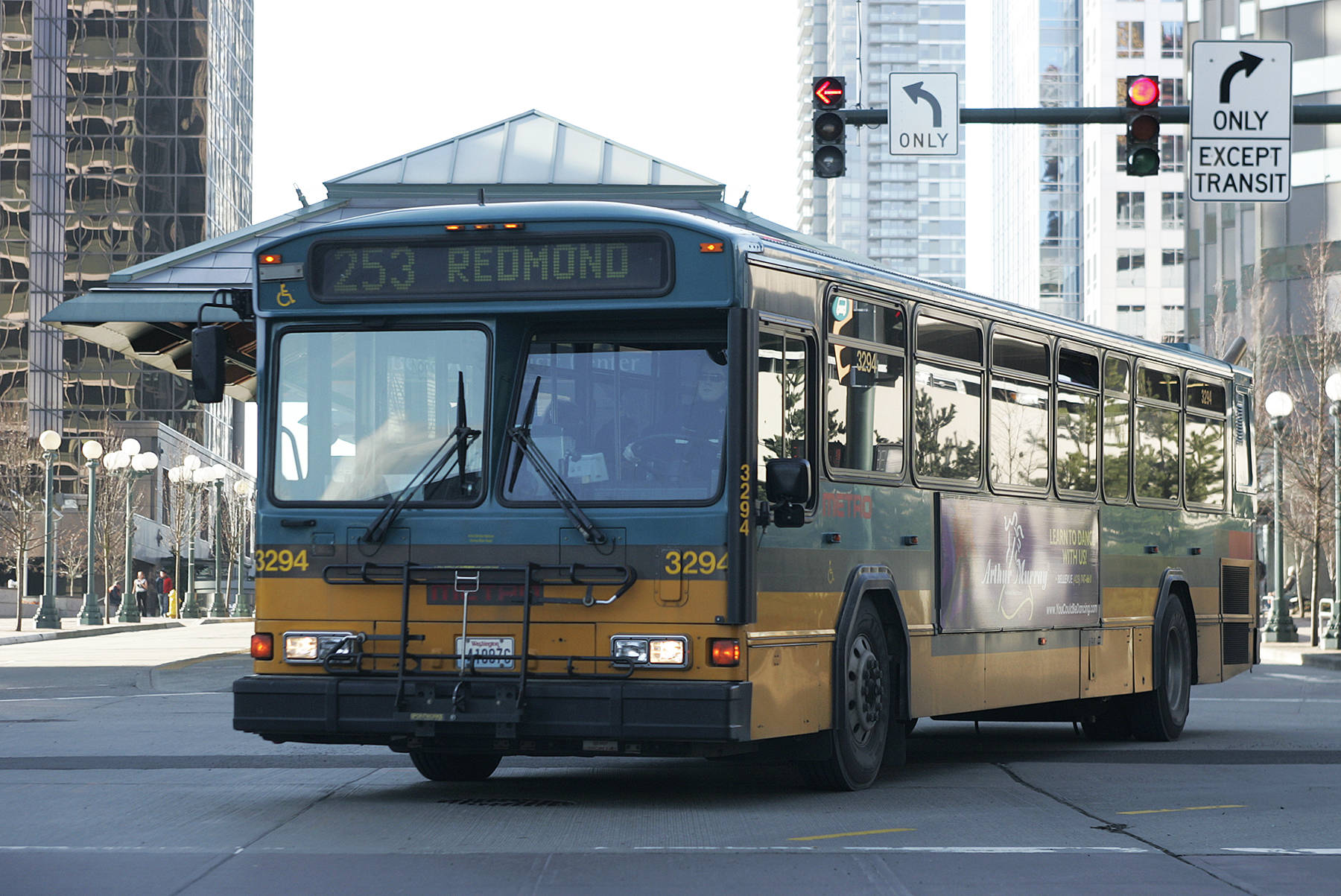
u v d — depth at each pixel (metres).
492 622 10.57
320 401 11.03
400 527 10.74
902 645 12.56
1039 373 14.90
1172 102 142.88
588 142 33.38
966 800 11.89
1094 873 8.87
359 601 10.80
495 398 10.75
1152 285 141.62
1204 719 20.41
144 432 115.25
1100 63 143.88
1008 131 175.75
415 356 10.91
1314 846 9.85
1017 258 168.62
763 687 10.61
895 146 19.41
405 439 10.86
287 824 10.50
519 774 13.66
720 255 10.52
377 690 10.64
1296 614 68.38
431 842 9.80
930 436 13.02
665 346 10.66
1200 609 18.52
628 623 10.41
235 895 8.12
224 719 19.73
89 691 25.44
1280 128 19.06
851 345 11.90
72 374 125.12
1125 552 16.55
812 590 11.34
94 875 8.67
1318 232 61.66
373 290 10.95
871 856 9.35
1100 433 16.11
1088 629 15.71
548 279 10.73
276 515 10.97
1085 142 150.00
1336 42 62.09
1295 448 48.75
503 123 33.94
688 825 10.52
